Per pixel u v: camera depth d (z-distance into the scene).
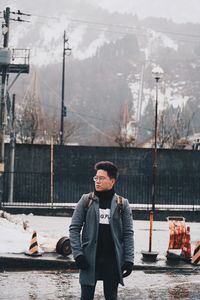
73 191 29.59
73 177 29.64
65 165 30.03
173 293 9.26
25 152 29.61
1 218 17.14
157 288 9.66
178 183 30.48
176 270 11.56
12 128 27.77
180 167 31.06
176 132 50.00
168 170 31.00
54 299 8.54
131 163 30.55
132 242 5.58
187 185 30.55
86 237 5.51
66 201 29.47
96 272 5.43
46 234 14.88
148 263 11.88
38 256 11.77
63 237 12.09
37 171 29.69
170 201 30.33
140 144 60.62
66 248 11.95
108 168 5.60
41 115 49.41
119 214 5.55
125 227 5.59
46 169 29.84
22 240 12.91
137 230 20.11
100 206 5.55
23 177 29.14
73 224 5.55
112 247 5.48
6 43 23.53
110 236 5.48
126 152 30.53
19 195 29.00
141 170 30.62
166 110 66.31
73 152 30.17
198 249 12.09
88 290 5.45
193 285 10.02
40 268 11.40
